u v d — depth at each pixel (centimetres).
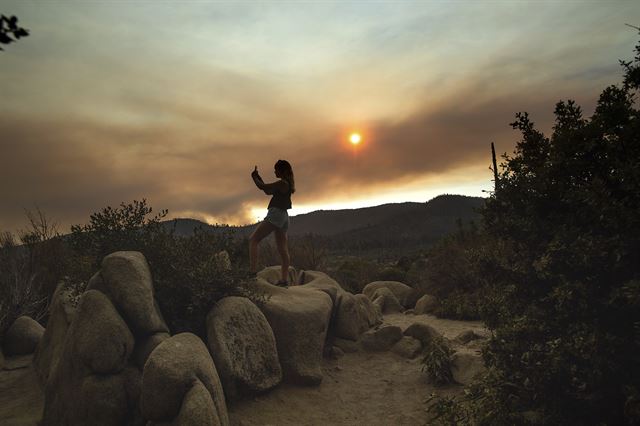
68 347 473
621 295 343
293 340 614
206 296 568
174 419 404
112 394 447
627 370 352
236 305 564
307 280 912
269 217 691
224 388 503
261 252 1217
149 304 507
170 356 428
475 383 449
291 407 536
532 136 442
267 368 557
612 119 402
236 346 530
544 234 412
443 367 598
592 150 406
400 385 612
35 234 935
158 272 579
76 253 618
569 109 434
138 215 649
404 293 1263
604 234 379
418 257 1675
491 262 439
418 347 732
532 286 415
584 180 411
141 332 503
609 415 361
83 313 477
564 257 380
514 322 410
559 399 372
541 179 414
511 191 434
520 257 429
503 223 430
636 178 362
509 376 412
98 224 626
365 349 752
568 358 362
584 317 372
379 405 554
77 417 443
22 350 729
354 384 623
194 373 423
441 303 1027
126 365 471
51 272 905
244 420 488
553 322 388
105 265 518
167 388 409
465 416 417
